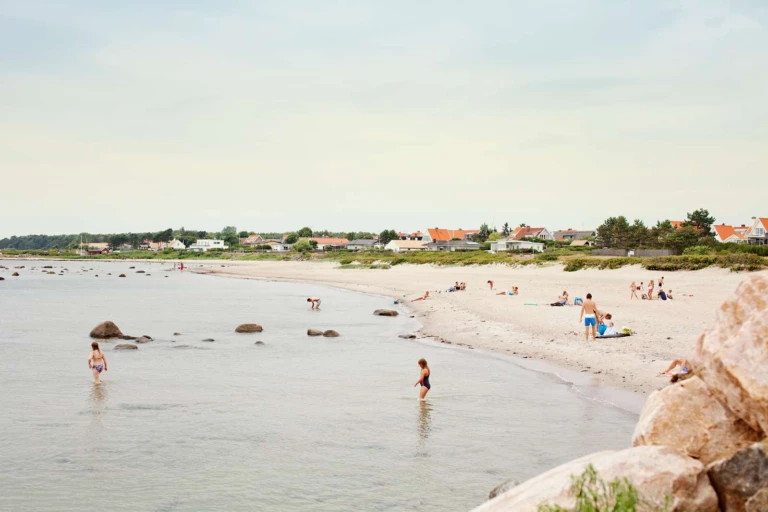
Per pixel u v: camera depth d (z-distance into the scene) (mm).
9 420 20453
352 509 13648
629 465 7348
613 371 25250
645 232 149375
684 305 46719
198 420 20328
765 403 7074
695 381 8461
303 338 38406
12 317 51125
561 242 185125
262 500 14156
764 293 8086
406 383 25281
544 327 38031
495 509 7688
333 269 137250
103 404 22422
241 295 77500
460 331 39188
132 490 14805
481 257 120438
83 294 78500
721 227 136875
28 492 14758
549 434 18188
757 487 6836
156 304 64062
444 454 16844
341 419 20234
